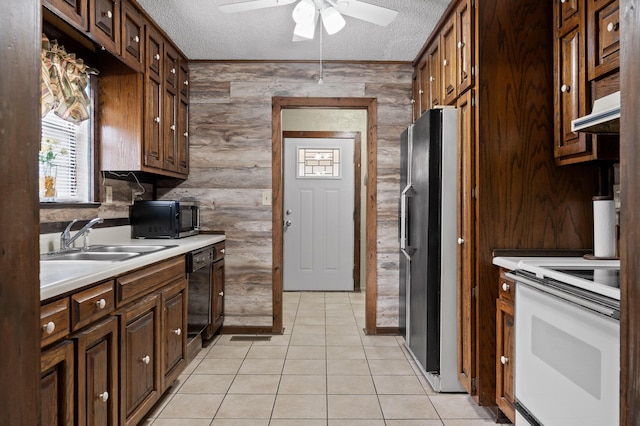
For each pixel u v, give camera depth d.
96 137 2.59
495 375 2.17
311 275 5.18
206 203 3.57
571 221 2.17
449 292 2.41
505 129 2.14
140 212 3.04
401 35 3.00
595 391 1.28
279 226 3.57
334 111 5.17
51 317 1.28
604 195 2.13
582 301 1.33
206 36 3.04
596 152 1.78
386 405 2.28
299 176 5.17
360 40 3.11
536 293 1.65
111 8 2.18
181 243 2.77
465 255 2.30
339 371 2.75
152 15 2.68
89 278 1.49
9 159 0.50
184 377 2.64
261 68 3.56
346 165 5.18
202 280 2.97
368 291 3.57
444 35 2.70
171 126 3.13
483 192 2.14
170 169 3.10
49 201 2.21
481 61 2.13
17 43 0.51
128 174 3.00
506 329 2.02
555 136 2.07
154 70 2.77
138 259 1.91
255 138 3.57
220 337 3.45
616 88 1.64
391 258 3.57
